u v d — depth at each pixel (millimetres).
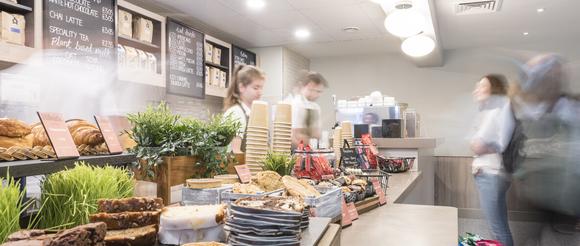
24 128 1252
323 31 5582
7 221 839
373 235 1569
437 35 5391
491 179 3445
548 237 4371
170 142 1514
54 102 3307
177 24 4707
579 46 6398
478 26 5598
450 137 7117
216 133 1650
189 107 5406
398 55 7398
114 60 3812
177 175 1500
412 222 1808
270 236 955
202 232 973
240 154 1837
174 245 954
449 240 1491
